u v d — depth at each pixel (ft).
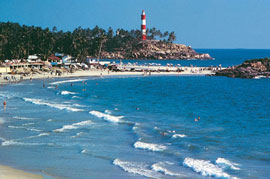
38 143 198.59
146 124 254.47
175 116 290.56
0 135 214.48
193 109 332.60
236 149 188.34
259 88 558.56
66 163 165.07
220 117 288.92
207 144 198.70
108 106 343.46
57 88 495.41
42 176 146.30
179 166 161.07
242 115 300.20
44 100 369.91
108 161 168.76
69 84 558.15
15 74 620.08
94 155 177.99
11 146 191.52
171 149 188.55
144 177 146.61
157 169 155.53
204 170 152.87
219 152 182.80
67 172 152.56
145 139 210.38
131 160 170.09
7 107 316.81
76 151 184.75
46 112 294.87
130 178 145.48
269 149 188.14
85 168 158.30
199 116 291.99
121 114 297.33
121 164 163.22
